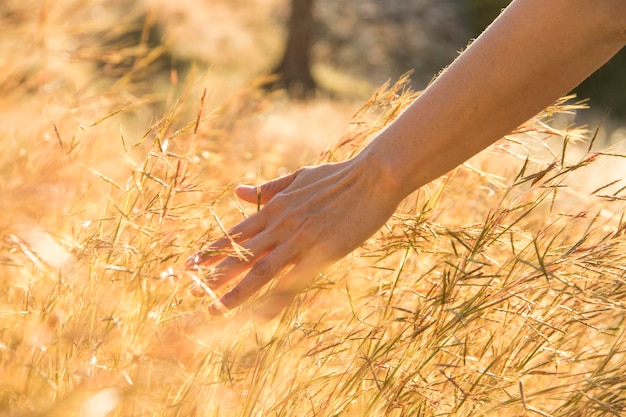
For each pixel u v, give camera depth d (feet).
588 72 4.25
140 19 26.45
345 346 4.69
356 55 40.83
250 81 6.08
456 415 4.44
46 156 5.15
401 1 45.93
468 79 4.28
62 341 4.23
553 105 5.05
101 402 3.77
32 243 4.27
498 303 4.46
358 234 4.39
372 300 4.82
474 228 4.85
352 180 4.40
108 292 4.42
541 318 4.58
